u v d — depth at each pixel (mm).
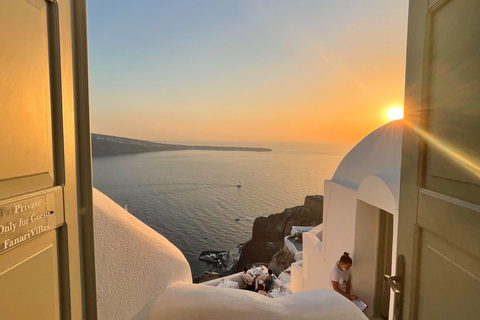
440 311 1136
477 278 932
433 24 1217
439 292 1146
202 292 2578
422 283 1277
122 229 2439
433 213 1175
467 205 971
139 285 2357
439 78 1165
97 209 2324
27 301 966
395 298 1477
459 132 1033
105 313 2043
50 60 1093
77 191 1257
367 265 4441
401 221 1465
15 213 895
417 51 1333
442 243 1130
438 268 1155
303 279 6758
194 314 2236
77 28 1254
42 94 1041
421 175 1284
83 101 1283
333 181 5586
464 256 996
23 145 941
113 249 2268
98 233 2219
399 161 4551
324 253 5551
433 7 1199
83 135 1284
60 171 1141
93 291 1348
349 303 2717
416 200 1318
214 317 2230
